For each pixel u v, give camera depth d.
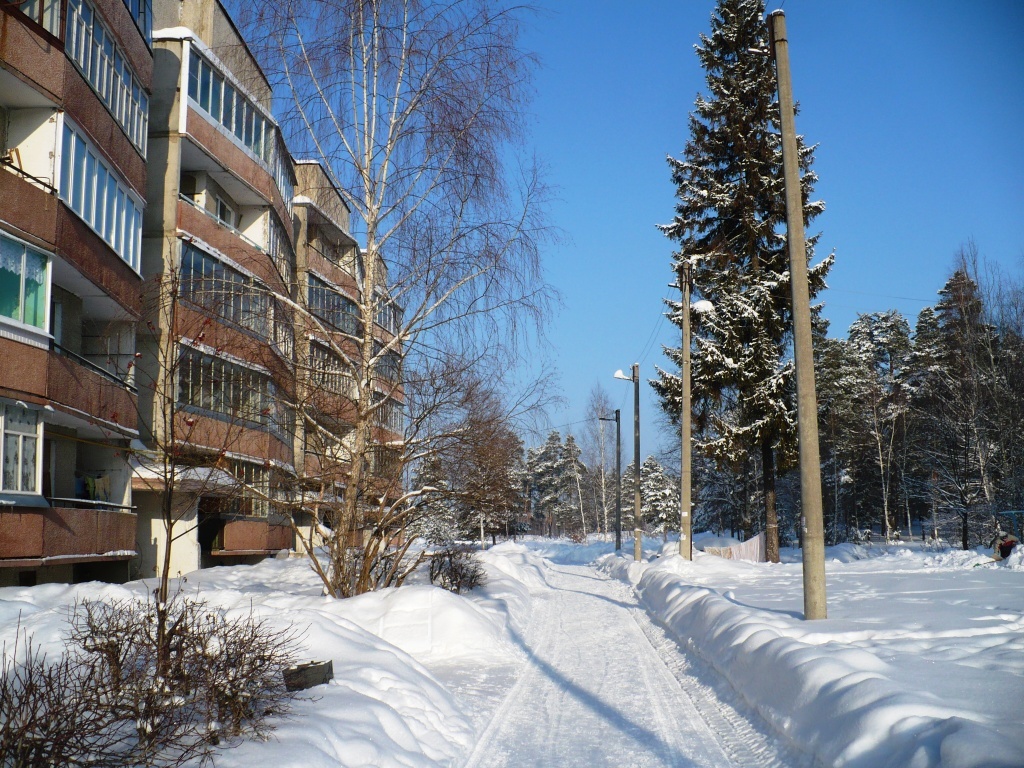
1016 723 5.14
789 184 11.88
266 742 5.64
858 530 55.97
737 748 6.84
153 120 22.08
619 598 21.19
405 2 13.59
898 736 5.20
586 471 91.12
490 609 14.22
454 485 13.87
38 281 14.58
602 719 8.01
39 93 14.70
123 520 17.95
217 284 12.55
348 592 13.30
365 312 13.34
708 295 31.42
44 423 16.70
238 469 13.29
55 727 4.91
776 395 29.45
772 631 9.12
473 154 13.49
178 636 6.47
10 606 10.10
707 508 59.22
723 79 30.95
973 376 38.47
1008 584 15.23
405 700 7.48
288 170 28.58
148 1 20.56
